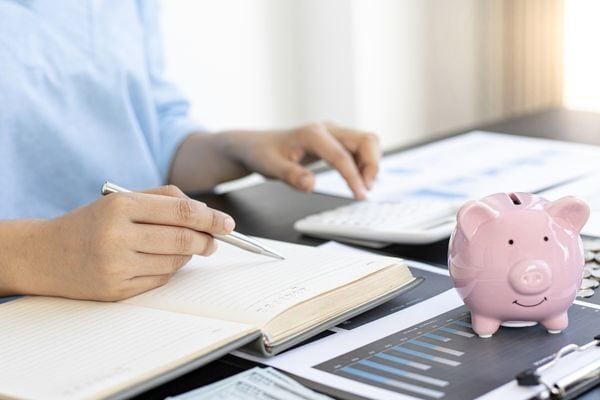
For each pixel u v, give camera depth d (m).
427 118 3.34
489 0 3.20
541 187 1.24
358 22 3.08
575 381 0.66
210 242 0.87
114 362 0.70
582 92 3.13
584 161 1.37
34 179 1.39
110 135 1.47
